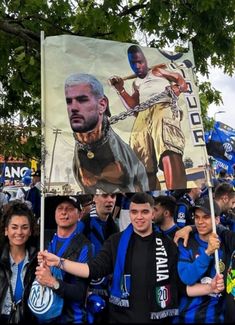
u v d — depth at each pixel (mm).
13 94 7801
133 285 3656
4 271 3797
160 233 3799
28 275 3738
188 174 4004
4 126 7383
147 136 3957
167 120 4012
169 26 6535
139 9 6574
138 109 3947
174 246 3791
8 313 3734
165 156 3975
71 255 3781
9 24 6367
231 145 8742
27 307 3680
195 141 4047
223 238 4039
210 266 3834
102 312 3830
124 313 3656
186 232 3928
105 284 4027
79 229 4266
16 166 16266
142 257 3691
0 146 7410
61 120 3762
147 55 4016
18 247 3875
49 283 3572
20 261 3861
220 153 8711
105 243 3846
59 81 3768
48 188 3691
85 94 3814
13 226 3811
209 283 3756
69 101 3783
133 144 3910
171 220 4699
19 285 3779
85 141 3799
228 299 3861
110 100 3881
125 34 6492
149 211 3719
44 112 3736
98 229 4641
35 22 6707
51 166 3713
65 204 3842
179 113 4047
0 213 4086
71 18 6691
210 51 6617
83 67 3822
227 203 5465
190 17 6234
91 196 4816
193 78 4121
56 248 3844
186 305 3773
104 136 3846
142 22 6586
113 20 6387
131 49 3961
